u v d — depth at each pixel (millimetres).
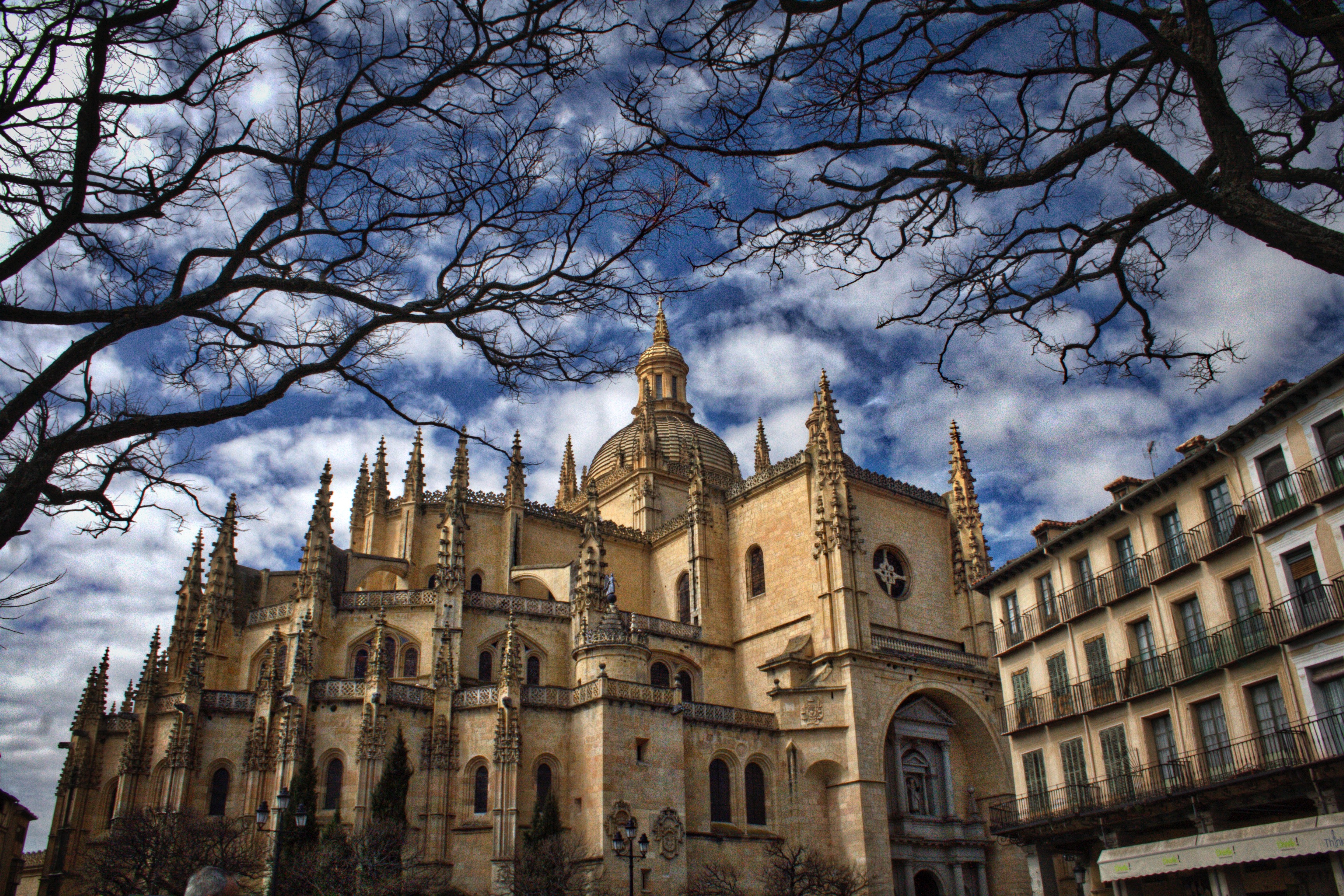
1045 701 51438
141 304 11836
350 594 63938
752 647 73625
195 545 69562
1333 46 10656
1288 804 39000
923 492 78438
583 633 64188
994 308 13938
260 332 13109
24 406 10539
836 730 63594
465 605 64688
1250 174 10695
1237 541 40656
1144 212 12312
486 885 53125
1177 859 38438
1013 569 55062
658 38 12258
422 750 56438
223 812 55312
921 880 65688
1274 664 38438
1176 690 43156
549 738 57531
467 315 12867
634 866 54156
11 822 80000
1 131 11914
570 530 80500
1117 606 47406
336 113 12211
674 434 101812
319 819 53906
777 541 74188
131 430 11250
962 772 71062
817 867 56281
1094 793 46844
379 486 76625
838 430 72812
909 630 71875
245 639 65625
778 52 11969
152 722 58438
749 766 63406
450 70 12102
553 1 11922
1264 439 40469
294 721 54812
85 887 51312
